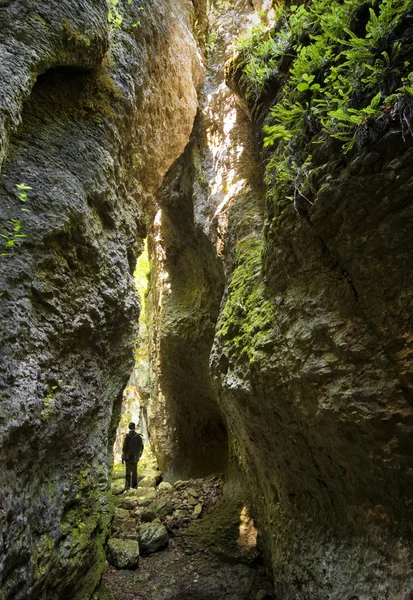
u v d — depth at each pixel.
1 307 2.31
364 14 2.46
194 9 6.40
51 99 3.30
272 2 4.99
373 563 2.45
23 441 2.30
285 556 3.46
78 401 3.00
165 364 7.46
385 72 2.13
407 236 2.09
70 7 3.13
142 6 4.42
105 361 3.54
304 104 2.93
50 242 2.82
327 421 2.54
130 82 4.05
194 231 6.12
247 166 4.85
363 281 2.34
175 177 6.65
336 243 2.48
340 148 2.42
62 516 2.80
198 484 6.39
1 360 2.21
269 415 3.30
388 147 2.11
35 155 2.96
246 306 3.57
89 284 3.24
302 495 3.41
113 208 3.67
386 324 2.22
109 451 4.10
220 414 7.01
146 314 10.35
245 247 4.08
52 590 2.61
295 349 2.77
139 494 6.52
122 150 4.09
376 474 2.39
